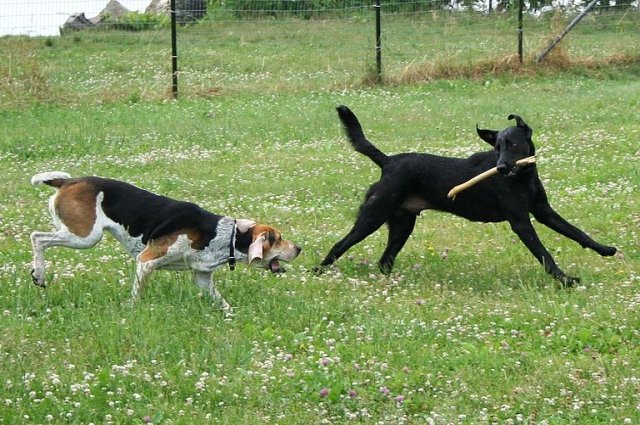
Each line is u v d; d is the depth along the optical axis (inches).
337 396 275.6
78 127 729.6
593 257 422.9
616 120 721.0
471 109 778.8
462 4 1193.4
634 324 329.7
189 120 760.3
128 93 864.9
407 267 415.5
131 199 356.8
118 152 653.3
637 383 283.1
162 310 337.4
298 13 1213.7
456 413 268.7
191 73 967.0
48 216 486.9
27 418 260.1
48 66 976.9
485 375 291.7
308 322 338.3
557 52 951.0
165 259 352.8
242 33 1155.9
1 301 350.3
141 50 1077.1
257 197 530.3
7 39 1106.1
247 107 812.0
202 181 564.1
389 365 300.4
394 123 730.8
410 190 404.2
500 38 1066.7
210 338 317.4
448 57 946.7
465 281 392.2
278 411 268.8
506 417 267.6
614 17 1138.0
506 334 328.8
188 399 273.3
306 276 393.4
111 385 279.9
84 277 379.2
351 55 1025.5
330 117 754.8
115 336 313.1
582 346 315.6
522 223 390.9
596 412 267.6
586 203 505.0
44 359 299.1
